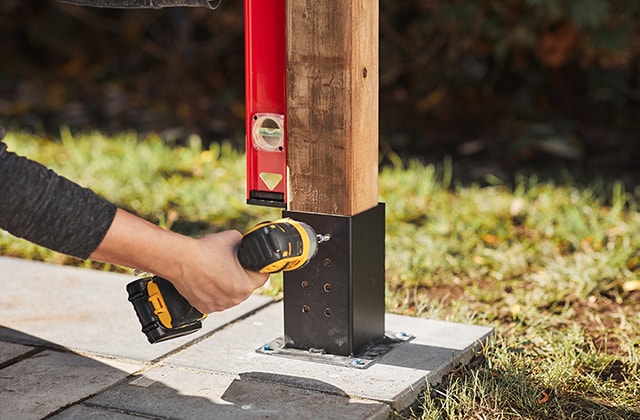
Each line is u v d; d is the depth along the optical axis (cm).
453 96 624
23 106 641
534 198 475
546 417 265
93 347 303
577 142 556
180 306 231
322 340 290
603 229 425
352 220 276
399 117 611
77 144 560
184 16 662
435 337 309
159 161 521
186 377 280
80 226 195
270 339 308
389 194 475
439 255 396
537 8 548
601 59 572
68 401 267
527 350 313
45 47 743
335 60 268
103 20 709
